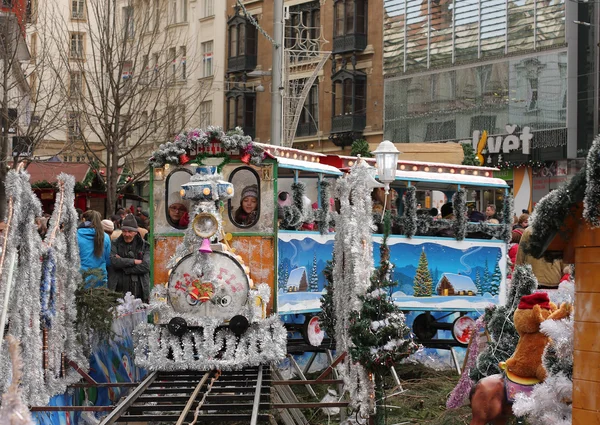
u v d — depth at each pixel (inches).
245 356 456.4
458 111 1664.6
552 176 1539.1
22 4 1101.7
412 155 740.7
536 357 326.3
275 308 487.5
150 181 502.3
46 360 399.9
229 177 495.5
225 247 474.6
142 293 565.0
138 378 517.0
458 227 647.1
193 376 450.3
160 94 1175.0
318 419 496.7
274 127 932.6
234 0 2016.5
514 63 1577.3
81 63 1216.8
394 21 1780.3
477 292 653.9
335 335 506.6
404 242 623.5
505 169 1588.3
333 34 1859.0
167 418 371.9
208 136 494.0
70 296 422.3
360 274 411.2
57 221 417.1
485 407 328.5
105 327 437.1
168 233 499.5
